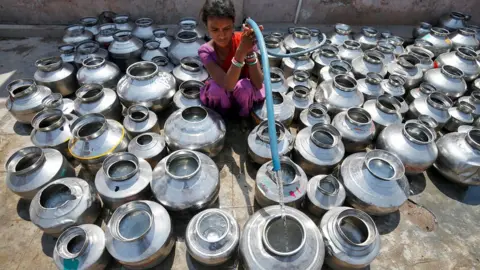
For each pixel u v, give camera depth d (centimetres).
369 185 227
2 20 450
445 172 271
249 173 272
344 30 444
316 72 392
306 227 191
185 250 215
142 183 218
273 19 512
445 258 226
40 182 219
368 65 369
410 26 559
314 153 248
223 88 273
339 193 224
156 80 295
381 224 243
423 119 303
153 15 475
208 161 231
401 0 524
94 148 236
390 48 403
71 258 180
